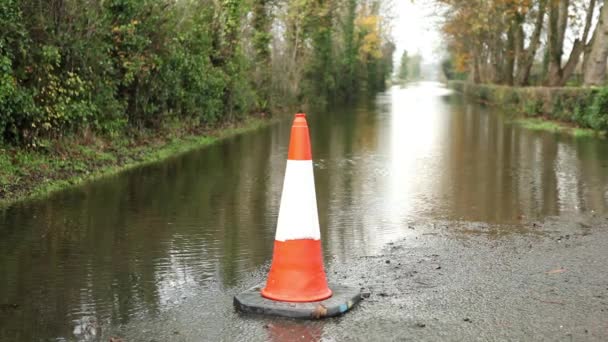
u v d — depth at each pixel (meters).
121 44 14.98
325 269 6.43
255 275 6.25
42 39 11.91
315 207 5.50
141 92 16.44
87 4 13.23
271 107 31.41
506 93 41.16
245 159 15.59
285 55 35.78
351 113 37.12
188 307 5.37
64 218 8.70
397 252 7.09
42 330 4.86
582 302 5.44
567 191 11.09
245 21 28.14
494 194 10.84
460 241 7.59
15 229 8.04
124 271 6.36
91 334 4.79
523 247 7.28
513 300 5.49
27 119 11.72
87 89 13.47
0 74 10.55
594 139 20.94
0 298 5.56
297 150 5.52
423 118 32.69
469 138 21.59
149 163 14.53
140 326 4.95
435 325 4.95
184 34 17.88
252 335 4.77
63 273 6.28
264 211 9.34
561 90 27.72
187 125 19.95
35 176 11.06
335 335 4.76
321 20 42.34
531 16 42.44
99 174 12.45
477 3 41.03
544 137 21.81
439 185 11.82
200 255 6.96
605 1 28.84
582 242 7.51
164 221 8.61
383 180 12.45
